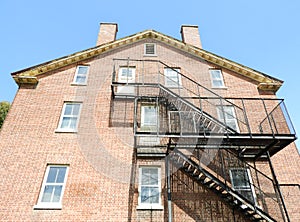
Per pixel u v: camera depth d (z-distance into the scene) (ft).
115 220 27.61
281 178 32.32
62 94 38.91
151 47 49.29
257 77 44.19
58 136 33.71
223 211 29.53
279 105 34.32
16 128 33.91
